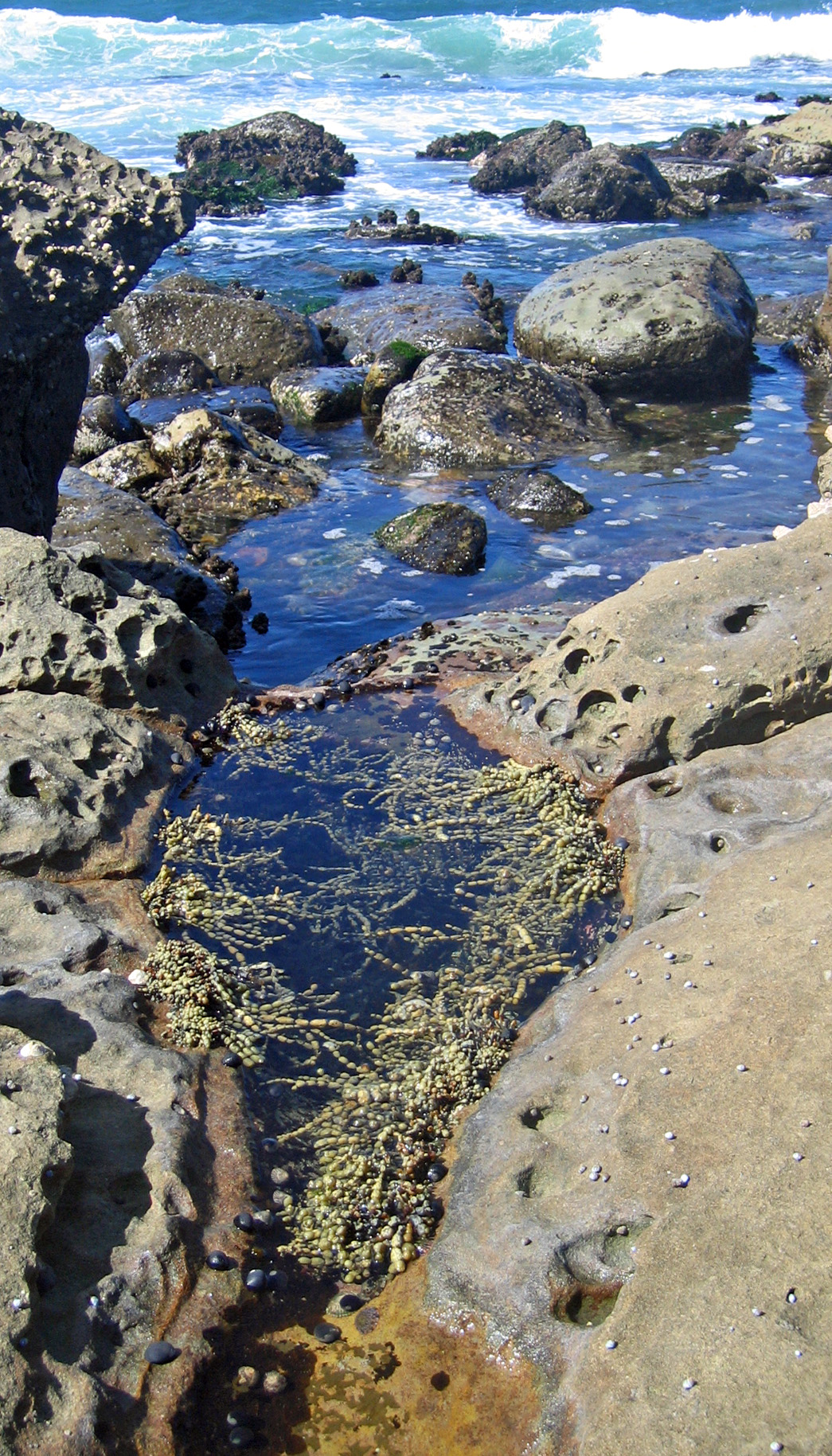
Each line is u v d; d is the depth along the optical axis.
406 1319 1.19
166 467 3.29
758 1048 1.27
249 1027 1.50
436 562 2.73
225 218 7.13
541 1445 1.07
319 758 1.97
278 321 4.26
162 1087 1.36
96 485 2.86
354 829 1.80
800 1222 1.11
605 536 2.88
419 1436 1.11
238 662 2.36
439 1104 1.39
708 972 1.39
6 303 2.07
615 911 1.64
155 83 11.13
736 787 1.73
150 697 2.02
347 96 10.84
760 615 1.89
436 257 5.97
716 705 1.83
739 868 1.56
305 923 1.64
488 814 1.82
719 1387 1.03
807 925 1.40
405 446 3.50
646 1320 1.09
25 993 1.45
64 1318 1.13
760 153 8.27
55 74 11.36
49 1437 1.05
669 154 8.38
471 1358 1.15
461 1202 1.26
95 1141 1.29
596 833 1.77
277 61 12.16
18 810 1.70
